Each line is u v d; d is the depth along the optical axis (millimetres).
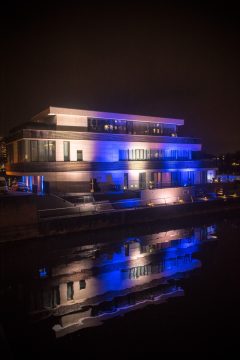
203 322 13672
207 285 17922
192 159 46719
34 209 25578
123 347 11852
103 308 15180
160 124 43844
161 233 30438
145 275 19656
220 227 33312
